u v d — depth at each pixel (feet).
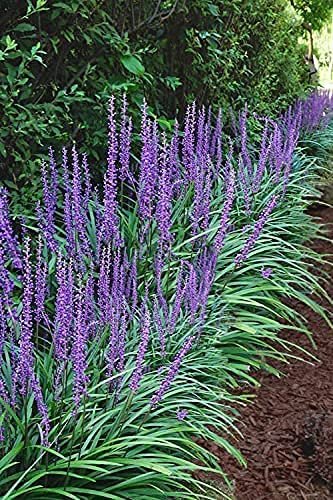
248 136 21.98
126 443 7.74
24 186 11.94
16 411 8.28
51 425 8.07
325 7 39.55
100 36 13.32
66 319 7.58
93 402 8.42
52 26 12.41
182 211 13.71
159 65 16.76
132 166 14.26
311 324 16.38
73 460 7.67
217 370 11.19
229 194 10.61
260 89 24.13
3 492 7.49
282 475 10.65
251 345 12.53
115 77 13.88
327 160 31.81
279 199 17.42
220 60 18.69
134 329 10.26
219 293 12.75
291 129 21.17
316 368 14.33
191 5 16.43
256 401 12.78
